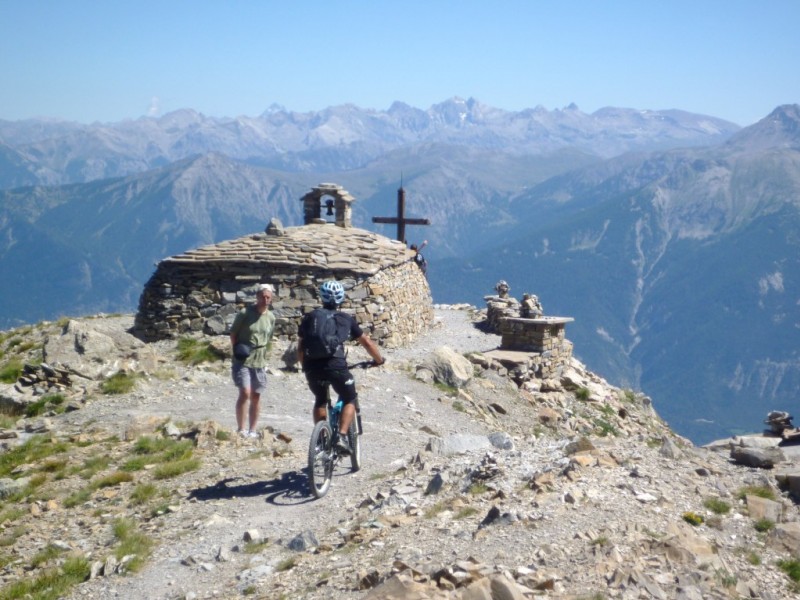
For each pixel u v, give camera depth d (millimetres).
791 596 7875
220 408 18906
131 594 8938
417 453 13680
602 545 7914
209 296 30297
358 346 29250
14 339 29625
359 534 9430
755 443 19219
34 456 15273
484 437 13977
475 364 27484
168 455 14555
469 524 9094
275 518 11008
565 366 31297
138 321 30922
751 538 9172
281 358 24516
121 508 12156
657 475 10852
